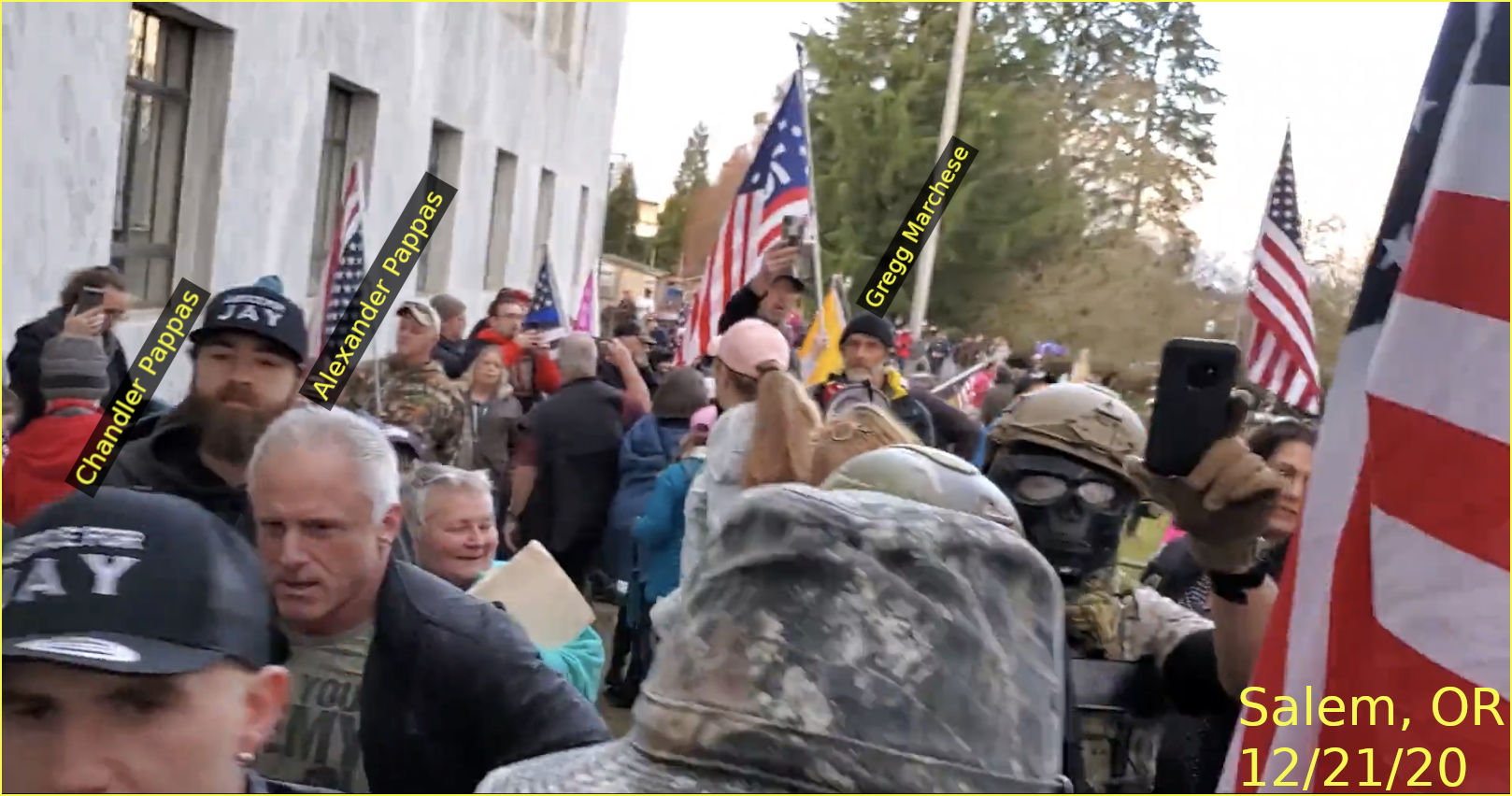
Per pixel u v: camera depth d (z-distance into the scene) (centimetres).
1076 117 3575
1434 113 221
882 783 127
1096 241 3388
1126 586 296
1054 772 135
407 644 241
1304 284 780
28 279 671
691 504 389
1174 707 269
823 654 131
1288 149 778
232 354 309
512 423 746
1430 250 198
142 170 865
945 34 3253
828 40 3266
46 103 681
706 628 137
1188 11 3619
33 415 464
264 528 244
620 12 2834
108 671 167
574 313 2575
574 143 2427
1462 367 194
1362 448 212
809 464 335
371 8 1194
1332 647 203
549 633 334
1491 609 190
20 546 176
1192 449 192
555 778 136
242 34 920
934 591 133
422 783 241
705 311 770
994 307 3228
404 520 348
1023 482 285
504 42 1755
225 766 178
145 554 175
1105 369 2308
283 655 193
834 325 820
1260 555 234
